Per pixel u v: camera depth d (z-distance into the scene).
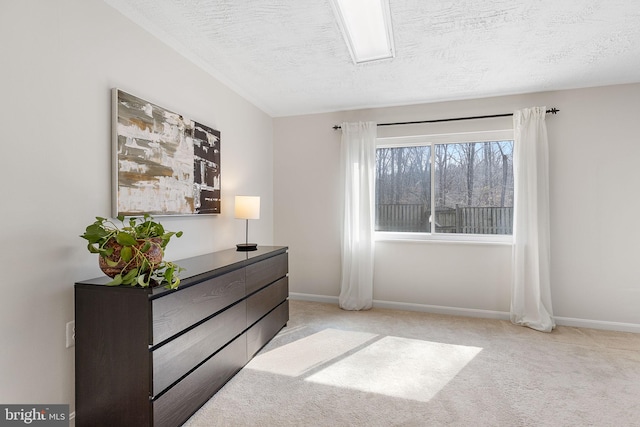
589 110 2.84
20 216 1.30
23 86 1.30
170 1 1.71
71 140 1.50
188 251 2.34
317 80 2.79
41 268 1.37
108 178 1.68
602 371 2.06
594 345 2.47
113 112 1.69
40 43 1.37
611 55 2.31
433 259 3.30
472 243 3.17
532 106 3.01
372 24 1.96
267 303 2.51
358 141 3.43
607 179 2.80
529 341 2.55
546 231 2.86
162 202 2.02
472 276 3.19
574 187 2.87
